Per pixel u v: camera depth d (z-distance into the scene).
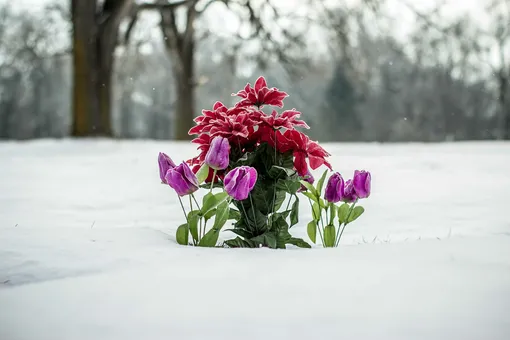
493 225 3.66
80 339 1.05
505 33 35.25
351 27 21.97
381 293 1.36
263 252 2.02
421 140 48.12
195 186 2.35
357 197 2.63
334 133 47.94
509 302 1.27
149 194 5.29
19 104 45.69
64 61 39.34
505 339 1.02
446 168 7.52
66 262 2.00
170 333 1.07
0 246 2.22
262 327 1.10
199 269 1.68
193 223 2.43
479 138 47.31
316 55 30.70
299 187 2.70
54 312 1.24
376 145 14.27
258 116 2.60
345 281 1.49
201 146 2.71
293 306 1.25
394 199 4.85
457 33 25.48
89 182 6.39
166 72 44.12
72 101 20.61
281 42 23.55
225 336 1.04
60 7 26.55
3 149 12.68
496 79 42.53
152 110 49.75
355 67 23.34
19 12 35.62
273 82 39.09
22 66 40.25
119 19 20.78
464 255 1.88
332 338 1.03
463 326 1.09
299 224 3.86
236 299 1.32
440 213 4.20
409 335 1.04
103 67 20.75
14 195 5.20
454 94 46.53
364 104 47.62
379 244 2.17
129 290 1.42
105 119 20.92
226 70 32.19
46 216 3.99
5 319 1.19
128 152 11.30
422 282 1.47
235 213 2.65
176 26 24.36
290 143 2.65
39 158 10.12
